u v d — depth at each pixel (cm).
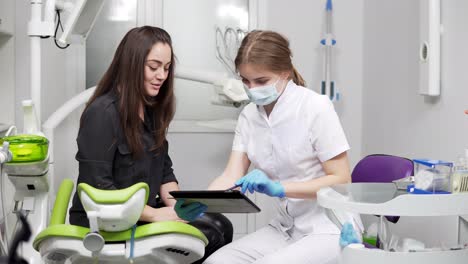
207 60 367
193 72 307
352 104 372
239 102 310
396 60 312
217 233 249
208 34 365
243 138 229
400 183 178
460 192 159
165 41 209
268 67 203
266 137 219
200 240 179
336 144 207
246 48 204
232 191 173
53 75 343
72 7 247
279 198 220
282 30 365
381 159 227
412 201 156
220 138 370
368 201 163
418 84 282
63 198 194
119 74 206
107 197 163
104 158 201
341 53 369
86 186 165
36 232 207
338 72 370
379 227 173
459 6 240
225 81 306
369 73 356
